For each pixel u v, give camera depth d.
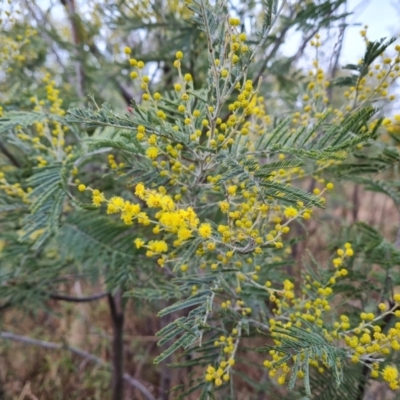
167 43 0.55
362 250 0.41
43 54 0.66
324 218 0.85
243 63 0.25
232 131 0.25
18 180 0.47
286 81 0.56
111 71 0.64
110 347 1.00
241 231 0.25
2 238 0.45
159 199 0.23
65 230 0.40
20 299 0.51
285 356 0.24
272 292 0.30
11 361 0.94
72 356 0.97
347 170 0.38
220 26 0.26
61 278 0.53
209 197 0.42
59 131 0.39
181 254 0.32
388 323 0.37
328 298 0.36
